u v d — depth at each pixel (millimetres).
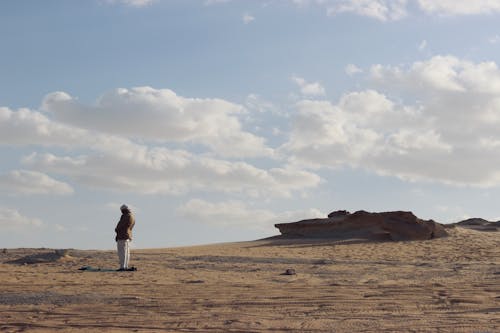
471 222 57531
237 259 27359
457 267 23812
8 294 14570
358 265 24891
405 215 43312
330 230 48406
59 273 20703
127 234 22656
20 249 33594
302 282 18031
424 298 13234
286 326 10031
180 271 22031
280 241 45531
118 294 14492
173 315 11352
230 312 11578
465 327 9672
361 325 10008
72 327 10320
